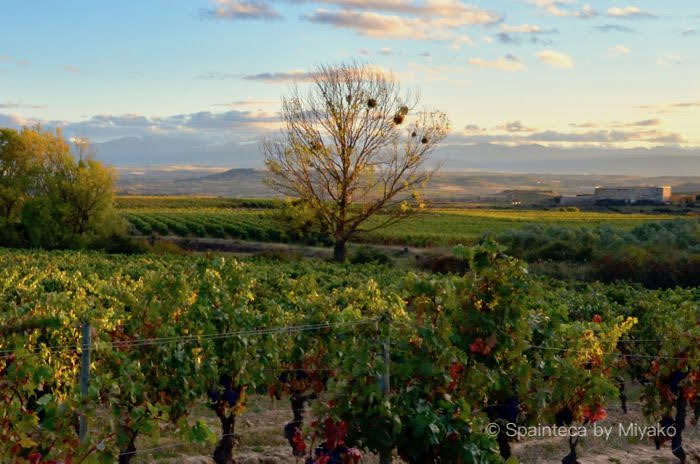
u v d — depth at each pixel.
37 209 55.88
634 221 92.50
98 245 52.44
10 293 16.22
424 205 43.44
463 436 7.53
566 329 10.70
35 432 8.16
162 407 8.21
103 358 8.41
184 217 90.06
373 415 7.45
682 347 11.30
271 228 71.31
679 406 11.41
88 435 7.27
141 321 9.62
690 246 45.09
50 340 9.74
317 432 7.61
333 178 43.09
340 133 42.44
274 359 10.19
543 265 41.69
